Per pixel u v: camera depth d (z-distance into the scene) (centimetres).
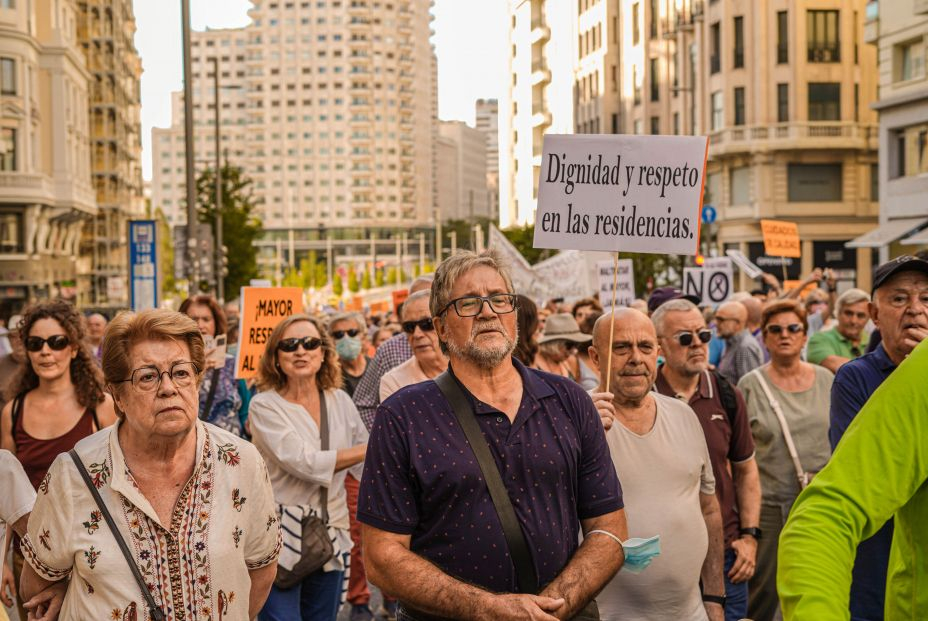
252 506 402
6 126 5372
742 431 609
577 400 411
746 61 4900
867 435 255
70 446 595
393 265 19350
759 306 1248
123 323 384
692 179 520
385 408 399
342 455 615
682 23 5484
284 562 604
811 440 682
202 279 3120
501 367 405
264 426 627
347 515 645
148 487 387
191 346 391
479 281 402
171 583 378
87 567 374
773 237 2080
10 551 569
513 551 383
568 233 531
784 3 4797
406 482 390
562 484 397
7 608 578
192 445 396
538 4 8788
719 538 559
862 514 247
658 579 507
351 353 1056
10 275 5462
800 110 4778
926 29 3341
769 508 680
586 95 7381
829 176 4866
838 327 908
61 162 5856
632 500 510
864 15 4784
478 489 385
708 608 559
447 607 370
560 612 373
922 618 271
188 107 2744
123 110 8694
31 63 5544
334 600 636
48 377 591
